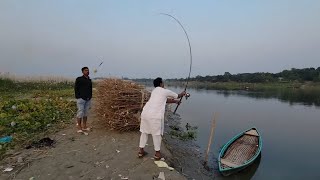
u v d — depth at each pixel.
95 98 11.14
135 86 9.68
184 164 9.13
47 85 28.89
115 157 6.99
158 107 6.57
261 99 38.81
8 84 24.31
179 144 11.98
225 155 10.63
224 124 18.16
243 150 11.20
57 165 6.34
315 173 9.67
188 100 35.88
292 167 10.37
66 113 12.55
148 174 6.05
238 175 9.39
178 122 18.25
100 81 10.62
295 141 14.12
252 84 85.31
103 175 5.95
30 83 27.95
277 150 12.55
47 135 8.77
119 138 8.68
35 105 12.17
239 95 47.31
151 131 6.63
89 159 6.80
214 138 14.00
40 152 7.12
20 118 9.65
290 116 22.52
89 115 12.47
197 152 11.31
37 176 5.73
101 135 8.98
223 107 28.06
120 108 9.44
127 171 6.18
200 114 22.55
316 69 85.19
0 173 5.77
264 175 9.59
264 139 14.51
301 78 85.25
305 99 39.03
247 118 21.05
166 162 7.21
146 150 7.63
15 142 7.66
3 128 8.58
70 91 23.70
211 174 9.05
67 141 8.23
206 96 44.50
